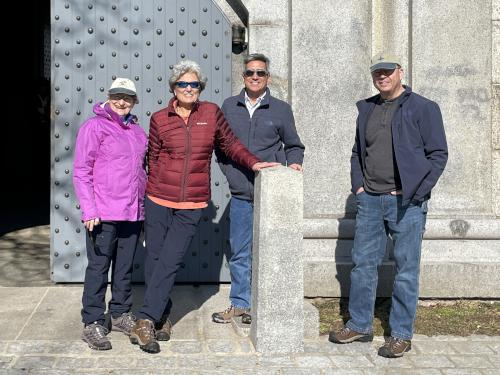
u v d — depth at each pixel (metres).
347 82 6.22
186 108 4.92
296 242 4.75
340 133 6.23
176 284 6.44
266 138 5.21
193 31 6.33
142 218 4.99
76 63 6.26
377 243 4.96
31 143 14.97
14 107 14.67
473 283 6.09
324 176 6.24
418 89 6.23
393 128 4.74
